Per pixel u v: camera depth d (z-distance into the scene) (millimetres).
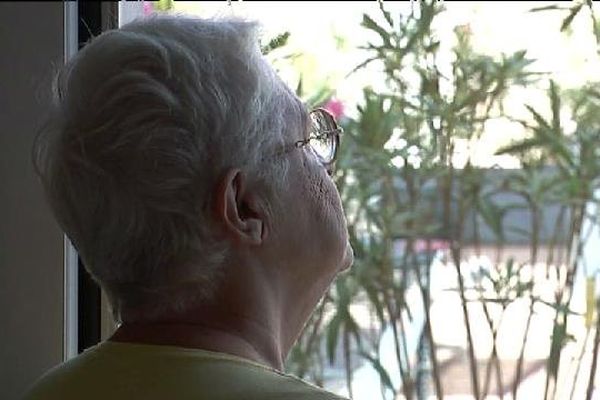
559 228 1606
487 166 1603
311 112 1023
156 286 904
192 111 875
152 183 873
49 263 1432
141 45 890
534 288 1598
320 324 1659
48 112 987
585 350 1556
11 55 1429
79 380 909
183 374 877
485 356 1614
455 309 1635
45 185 945
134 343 922
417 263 1661
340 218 1029
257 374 882
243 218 917
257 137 915
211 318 929
